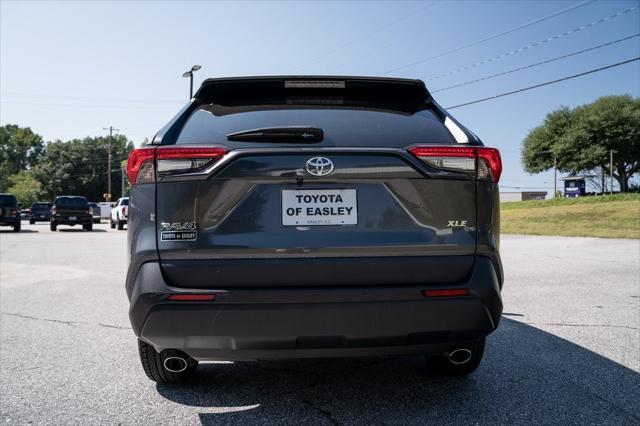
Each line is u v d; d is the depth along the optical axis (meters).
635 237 14.35
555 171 63.78
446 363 2.90
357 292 2.17
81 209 24.91
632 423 2.34
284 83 2.65
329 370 3.18
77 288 6.51
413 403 2.61
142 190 2.30
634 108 58.91
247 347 2.20
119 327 4.38
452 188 2.32
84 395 2.77
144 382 2.98
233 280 2.19
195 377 3.06
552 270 7.83
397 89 2.75
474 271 2.29
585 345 3.66
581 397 2.66
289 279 2.19
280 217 2.23
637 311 4.81
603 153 57.03
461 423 2.35
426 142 2.38
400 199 2.29
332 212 2.25
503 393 2.73
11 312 4.99
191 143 2.31
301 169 2.24
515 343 3.73
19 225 23.97
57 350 3.67
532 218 24.58
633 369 3.12
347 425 2.35
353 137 2.35
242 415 2.48
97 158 97.88
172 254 2.22
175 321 2.18
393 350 2.29
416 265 2.24
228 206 2.24
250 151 2.25
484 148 2.39
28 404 2.64
